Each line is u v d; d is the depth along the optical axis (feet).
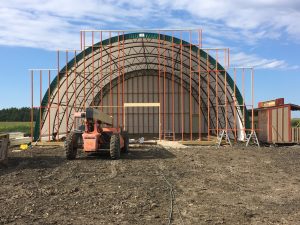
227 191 39.55
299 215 30.37
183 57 119.03
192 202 34.71
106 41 105.81
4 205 33.35
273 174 50.52
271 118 101.24
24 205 33.30
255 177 48.11
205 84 128.26
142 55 123.75
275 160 64.49
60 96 111.86
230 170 53.67
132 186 41.70
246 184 43.42
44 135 105.60
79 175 49.08
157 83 142.10
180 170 53.52
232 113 116.57
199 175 49.42
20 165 58.90
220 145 95.91
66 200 35.19
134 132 143.02
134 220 28.78
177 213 30.91
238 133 111.45
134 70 138.51
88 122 67.41
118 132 71.26
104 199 35.50
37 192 38.60
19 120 343.05
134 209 31.91
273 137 100.22
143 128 143.13
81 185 42.34
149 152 78.33
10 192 38.91
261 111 106.83
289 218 29.48
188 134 135.74
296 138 98.32
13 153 77.71
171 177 47.73
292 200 35.60
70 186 41.81
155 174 49.98
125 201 34.76
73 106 114.52
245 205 33.63
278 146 95.76
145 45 114.42
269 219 29.19
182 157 68.69
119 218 29.32
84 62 107.86
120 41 106.73
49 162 62.54
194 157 68.39
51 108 107.86
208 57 106.32
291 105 98.94
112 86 141.18
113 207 32.58
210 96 131.85
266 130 102.32
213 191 39.50
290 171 53.01
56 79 103.86
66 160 65.31
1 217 29.48
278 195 37.76
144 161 63.41
